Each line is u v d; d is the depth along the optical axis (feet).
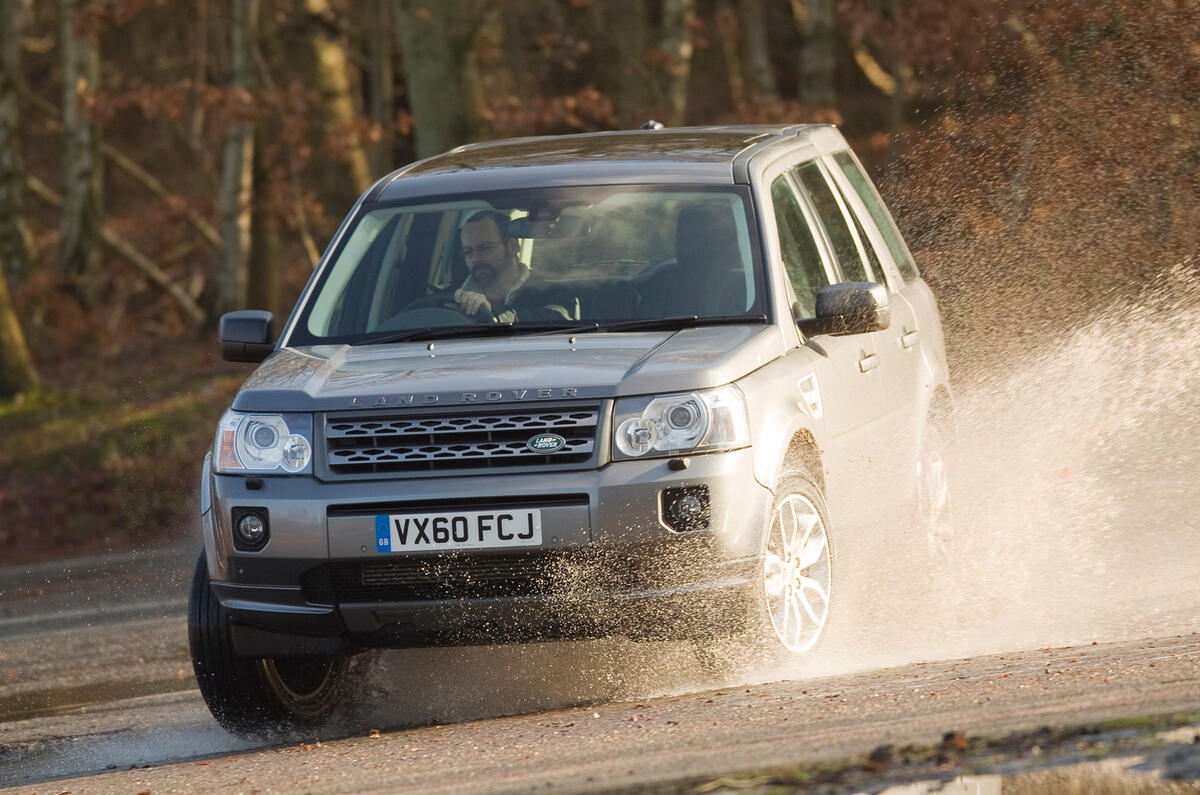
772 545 70.03
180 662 103.91
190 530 205.05
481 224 78.89
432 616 67.46
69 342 333.83
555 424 67.05
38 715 88.43
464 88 211.20
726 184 80.79
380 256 81.41
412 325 78.02
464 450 67.26
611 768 51.47
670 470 66.64
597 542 66.08
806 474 73.00
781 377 72.43
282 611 69.05
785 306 76.59
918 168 193.77
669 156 84.17
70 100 343.46
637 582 66.49
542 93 343.87
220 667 72.69
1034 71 184.85
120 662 106.42
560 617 66.85
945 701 57.62
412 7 209.87
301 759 62.80
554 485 66.28
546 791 48.80
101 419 242.17
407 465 67.72
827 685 65.46
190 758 70.79
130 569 171.32
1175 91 177.68
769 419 69.87
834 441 76.79
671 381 67.92
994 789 43.52
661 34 285.84
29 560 195.21
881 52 355.15
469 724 68.44
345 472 68.23
